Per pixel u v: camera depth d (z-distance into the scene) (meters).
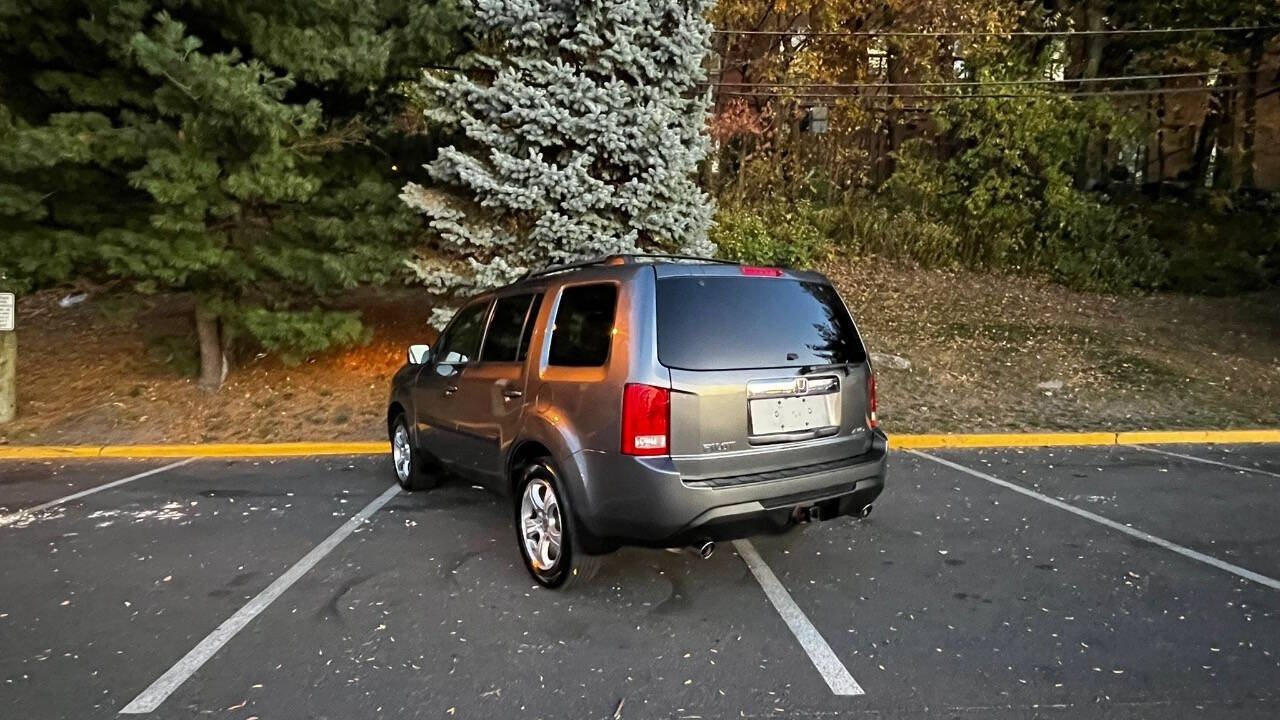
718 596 4.10
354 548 4.92
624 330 3.73
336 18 8.38
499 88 8.77
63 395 9.62
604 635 3.64
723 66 16.55
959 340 12.08
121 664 3.38
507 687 3.16
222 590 4.23
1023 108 16.33
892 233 17.16
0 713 2.98
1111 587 4.20
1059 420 8.77
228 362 10.10
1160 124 19.11
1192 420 8.73
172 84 7.57
